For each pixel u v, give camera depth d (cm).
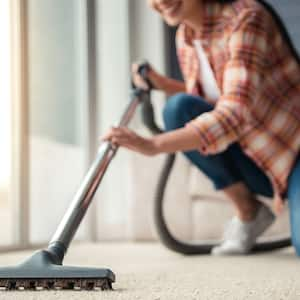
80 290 84
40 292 83
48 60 215
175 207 234
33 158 203
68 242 95
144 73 168
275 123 149
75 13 242
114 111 272
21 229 197
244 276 110
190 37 158
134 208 243
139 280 103
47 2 215
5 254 183
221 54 147
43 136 210
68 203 230
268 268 126
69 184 231
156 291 88
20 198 196
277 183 151
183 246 167
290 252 179
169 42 302
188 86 165
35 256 86
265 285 96
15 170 195
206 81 161
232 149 160
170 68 303
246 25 140
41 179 208
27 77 196
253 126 148
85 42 248
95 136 250
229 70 138
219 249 169
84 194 105
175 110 155
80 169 242
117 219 264
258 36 140
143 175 242
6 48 189
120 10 280
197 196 233
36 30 206
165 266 134
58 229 97
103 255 175
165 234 164
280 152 149
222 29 146
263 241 176
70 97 236
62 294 80
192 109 154
